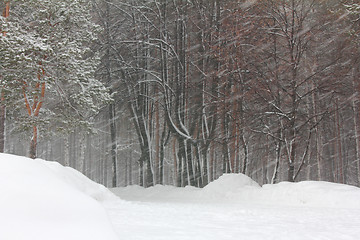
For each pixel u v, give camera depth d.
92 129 20.98
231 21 25.31
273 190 17.47
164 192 23.25
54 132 21.64
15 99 18.86
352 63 22.22
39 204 4.88
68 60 19.33
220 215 10.32
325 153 37.94
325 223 8.95
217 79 26.70
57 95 20.78
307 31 21.78
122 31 33.47
